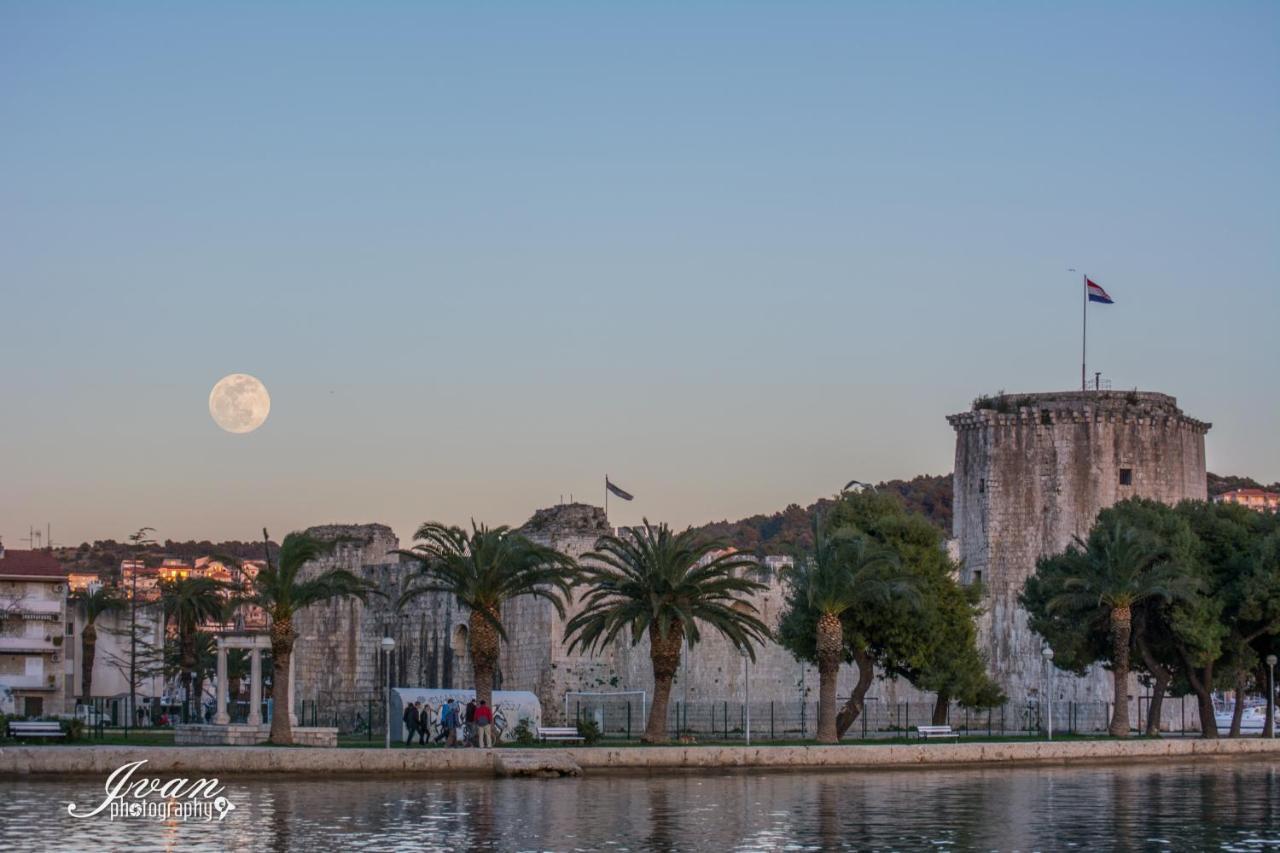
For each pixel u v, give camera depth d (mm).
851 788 66375
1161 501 110625
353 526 120062
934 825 54062
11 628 125250
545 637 97938
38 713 125250
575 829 51500
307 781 64125
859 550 83000
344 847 46969
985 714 110562
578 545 99375
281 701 75250
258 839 48281
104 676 145625
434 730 82062
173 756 63000
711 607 79188
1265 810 59469
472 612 77438
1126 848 49625
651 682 99125
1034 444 115625
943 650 91938
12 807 54188
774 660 102500
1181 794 65562
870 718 104438
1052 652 93375
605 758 70438
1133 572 90812
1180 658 96938
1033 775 74812
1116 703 90625
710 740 87062
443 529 77812
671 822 53625
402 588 112062
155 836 48594
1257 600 94125
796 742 85250
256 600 75688
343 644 116688
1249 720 126438
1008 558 115438
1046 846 49844
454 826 51562
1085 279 116875
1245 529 99125
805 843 49500
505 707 83375
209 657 140625
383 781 65000
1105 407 114938
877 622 88812
